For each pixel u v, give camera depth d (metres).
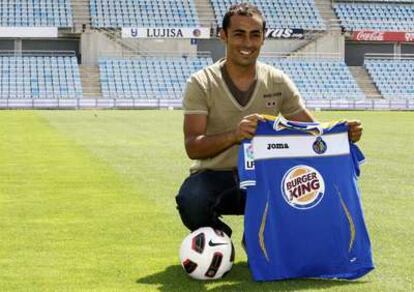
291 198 6.89
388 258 7.99
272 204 6.86
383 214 10.84
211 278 6.96
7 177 14.80
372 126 31.44
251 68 7.20
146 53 49.38
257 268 6.84
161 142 22.78
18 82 46.47
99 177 14.75
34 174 15.24
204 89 7.15
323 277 7.02
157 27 49.66
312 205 6.93
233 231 9.40
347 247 7.00
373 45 53.72
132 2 51.59
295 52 51.00
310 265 6.95
